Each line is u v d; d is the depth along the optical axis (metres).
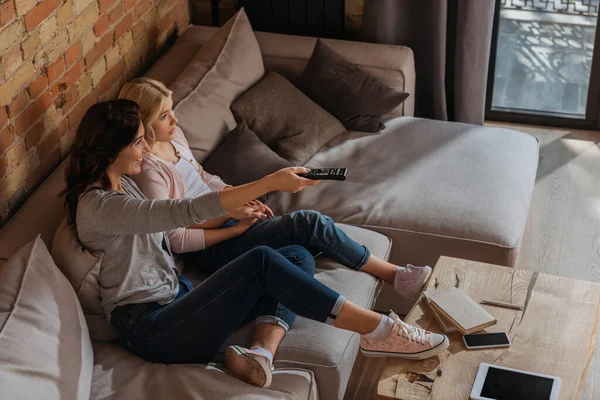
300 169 2.20
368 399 2.63
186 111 3.01
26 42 2.52
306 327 2.33
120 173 2.21
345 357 2.26
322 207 2.98
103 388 2.12
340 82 3.48
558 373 2.08
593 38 4.11
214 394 2.09
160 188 2.45
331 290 2.19
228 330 2.22
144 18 3.54
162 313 2.21
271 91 3.33
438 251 2.84
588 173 3.85
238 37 3.38
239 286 2.18
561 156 4.00
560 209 3.60
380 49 3.63
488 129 3.49
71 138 2.92
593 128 4.23
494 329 2.23
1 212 2.48
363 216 2.91
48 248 2.37
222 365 2.23
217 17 4.23
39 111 2.65
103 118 2.12
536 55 4.23
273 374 2.20
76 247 2.22
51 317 2.04
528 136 3.50
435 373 2.11
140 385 2.13
